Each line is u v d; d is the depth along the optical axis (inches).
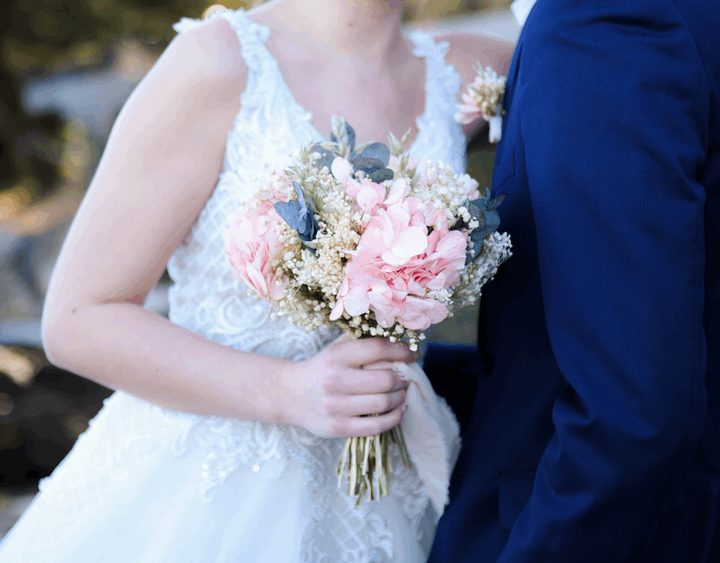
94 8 310.2
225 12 61.0
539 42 47.1
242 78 56.4
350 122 61.4
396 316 45.0
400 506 60.0
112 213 53.4
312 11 62.3
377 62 64.4
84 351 53.8
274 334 57.7
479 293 49.9
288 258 45.1
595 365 41.6
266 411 53.1
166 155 53.9
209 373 53.3
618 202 41.7
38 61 323.9
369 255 43.0
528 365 51.1
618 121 42.3
